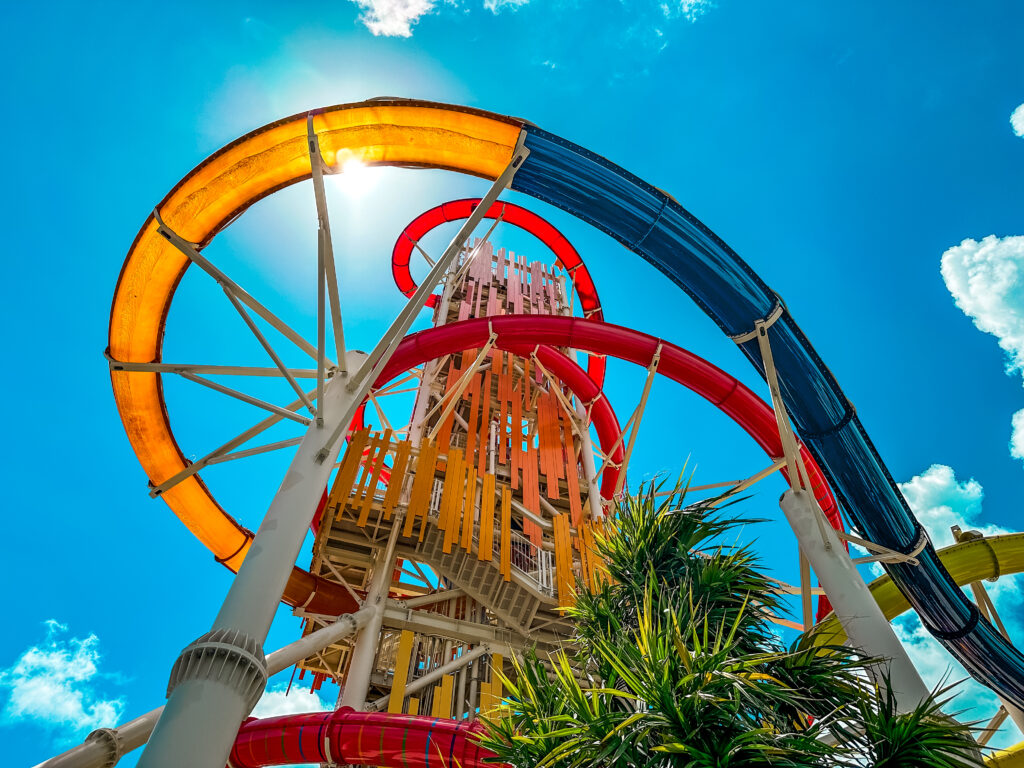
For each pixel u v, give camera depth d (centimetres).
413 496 1669
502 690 1434
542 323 1733
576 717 644
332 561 1811
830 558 1077
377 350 1001
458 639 1627
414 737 1100
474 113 1105
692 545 859
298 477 860
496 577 1625
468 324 1745
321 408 941
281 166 1127
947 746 608
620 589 826
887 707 641
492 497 1759
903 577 1234
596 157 1127
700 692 578
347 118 1092
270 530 789
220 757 612
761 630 777
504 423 2228
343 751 1127
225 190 1135
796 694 654
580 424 2316
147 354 1301
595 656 753
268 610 729
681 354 1638
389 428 1880
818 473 1570
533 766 645
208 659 653
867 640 956
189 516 1633
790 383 1217
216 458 1197
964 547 1420
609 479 2305
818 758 581
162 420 1423
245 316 1001
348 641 1900
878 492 1200
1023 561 1403
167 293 1236
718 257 1162
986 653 1234
